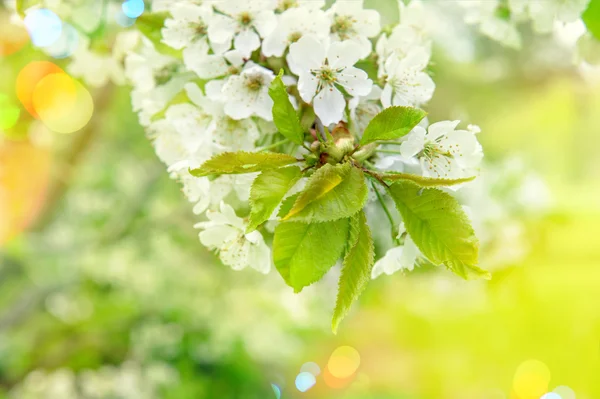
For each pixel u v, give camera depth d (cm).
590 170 135
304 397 180
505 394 128
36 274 138
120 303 145
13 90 98
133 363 142
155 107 50
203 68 47
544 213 81
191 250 140
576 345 99
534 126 126
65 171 116
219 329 143
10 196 116
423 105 49
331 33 46
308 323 148
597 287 87
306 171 43
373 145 43
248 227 42
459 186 43
